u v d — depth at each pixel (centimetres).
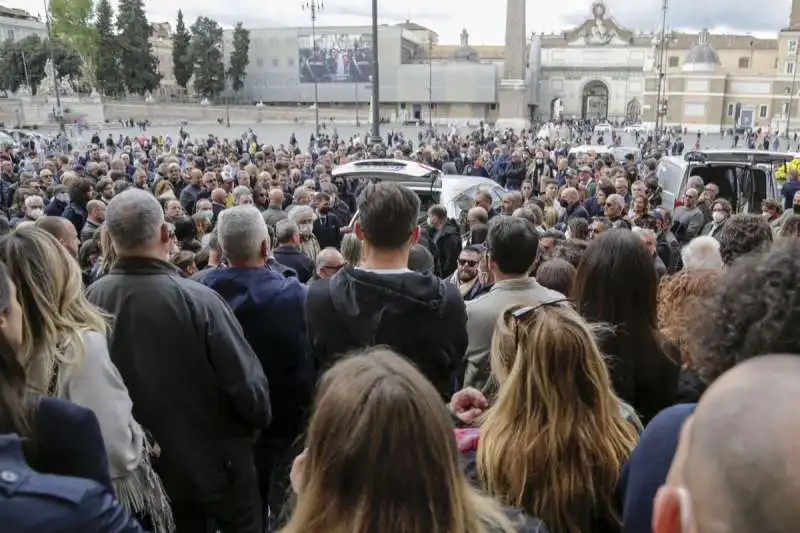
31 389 216
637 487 183
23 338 237
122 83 9369
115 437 251
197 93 10412
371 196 300
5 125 7288
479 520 151
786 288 163
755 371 91
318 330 295
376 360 148
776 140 6075
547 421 211
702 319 179
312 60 10256
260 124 8888
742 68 10194
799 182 1136
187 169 1515
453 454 141
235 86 10531
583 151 2731
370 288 285
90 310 262
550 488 207
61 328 246
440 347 290
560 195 1160
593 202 1084
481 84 9681
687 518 86
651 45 9606
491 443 217
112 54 9188
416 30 12719
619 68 9988
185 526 321
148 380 295
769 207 815
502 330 241
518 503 210
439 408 141
